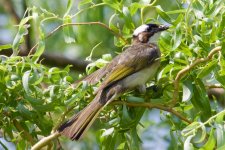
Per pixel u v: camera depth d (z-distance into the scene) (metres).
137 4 12.34
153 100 11.93
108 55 12.42
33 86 11.23
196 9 11.48
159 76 11.70
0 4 19.02
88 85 11.23
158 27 13.19
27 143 11.91
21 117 11.42
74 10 16.67
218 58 10.98
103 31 17.83
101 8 16.98
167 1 17.23
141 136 16.88
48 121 11.45
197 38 11.38
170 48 11.52
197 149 11.24
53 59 18.70
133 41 13.22
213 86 12.21
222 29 11.14
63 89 11.20
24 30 11.62
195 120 11.48
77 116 11.42
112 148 11.73
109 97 11.84
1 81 11.16
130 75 12.18
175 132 11.87
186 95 11.40
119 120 11.62
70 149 17.36
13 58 11.23
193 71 11.54
